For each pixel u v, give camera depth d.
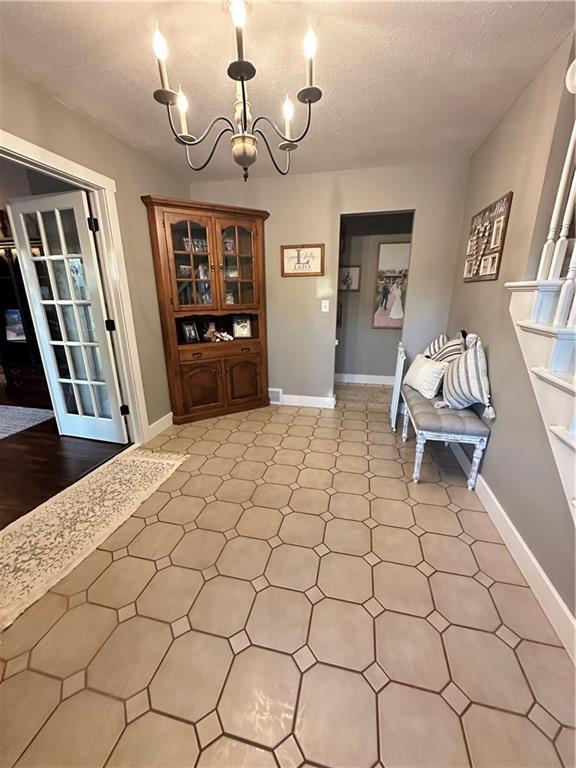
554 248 1.51
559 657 1.20
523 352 1.63
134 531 1.81
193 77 1.70
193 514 1.94
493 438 1.99
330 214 3.16
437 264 3.06
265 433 3.02
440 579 1.52
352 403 3.84
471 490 2.17
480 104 1.95
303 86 1.78
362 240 4.26
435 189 2.91
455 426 2.07
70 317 2.70
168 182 2.99
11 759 0.95
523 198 1.77
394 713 1.04
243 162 1.30
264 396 3.67
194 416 3.28
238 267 3.20
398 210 3.04
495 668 1.16
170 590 1.46
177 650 1.22
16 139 1.69
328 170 3.03
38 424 3.28
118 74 1.68
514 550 1.63
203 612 1.36
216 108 2.00
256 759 0.94
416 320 3.21
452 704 1.06
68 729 1.01
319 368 3.61
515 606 1.39
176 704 1.07
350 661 1.18
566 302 1.38
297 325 3.54
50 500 2.07
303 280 3.39
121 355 2.64
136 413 2.77
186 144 1.31
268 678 1.13
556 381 1.32
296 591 1.46
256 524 1.86
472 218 2.61
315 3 1.26
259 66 1.62
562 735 0.99
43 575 1.54
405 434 2.81
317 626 1.31
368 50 1.52
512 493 1.71
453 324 2.97
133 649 1.23
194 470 2.41
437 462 2.51
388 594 1.44
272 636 1.27
